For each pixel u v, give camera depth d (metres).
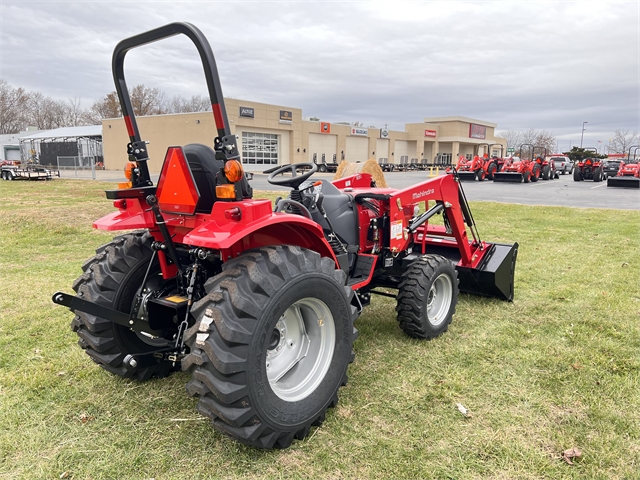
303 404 2.36
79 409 2.69
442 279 3.83
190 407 2.71
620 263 6.15
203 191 2.44
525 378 3.08
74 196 14.81
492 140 65.69
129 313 2.73
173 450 2.32
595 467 2.22
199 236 2.12
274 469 2.19
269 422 2.17
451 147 57.59
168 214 2.55
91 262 2.84
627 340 3.67
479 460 2.27
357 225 3.62
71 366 3.19
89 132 41.47
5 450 2.31
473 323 4.09
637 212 11.48
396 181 24.06
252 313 2.07
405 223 3.90
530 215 10.95
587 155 56.91
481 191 18.48
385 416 2.64
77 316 2.76
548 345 3.59
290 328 2.57
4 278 5.30
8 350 3.43
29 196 14.77
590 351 3.46
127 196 2.52
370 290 4.40
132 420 2.58
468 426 2.54
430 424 2.56
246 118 33.09
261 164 35.50
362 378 3.08
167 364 3.05
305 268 2.33
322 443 2.39
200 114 31.86
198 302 2.15
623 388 2.92
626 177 21.25
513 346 3.59
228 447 2.34
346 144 43.38
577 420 2.60
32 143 41.28
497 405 2.75
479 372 3.16
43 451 2.31
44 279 5.27
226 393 2.01
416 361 3.33
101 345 2.70
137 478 2.13
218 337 2.04
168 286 2.80
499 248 4.57
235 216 2.10
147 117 34.12
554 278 5.45
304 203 3.21
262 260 2.23
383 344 3.64
